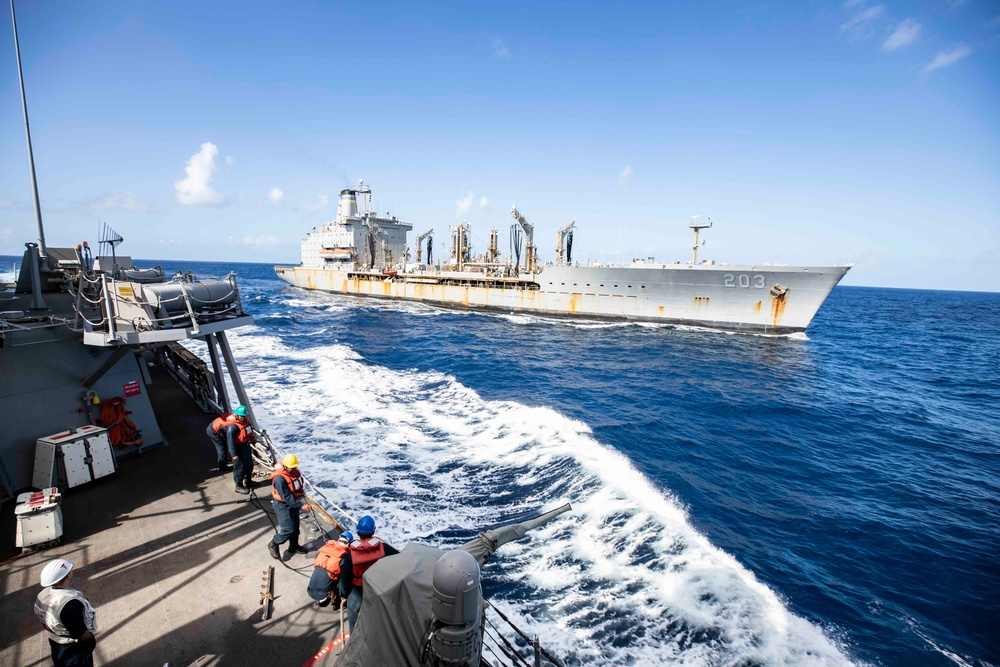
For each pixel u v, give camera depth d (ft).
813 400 92.79
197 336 27.89
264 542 23.38
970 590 36.78
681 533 39.06
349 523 37.60
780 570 37.37
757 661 27.32
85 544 22.62
